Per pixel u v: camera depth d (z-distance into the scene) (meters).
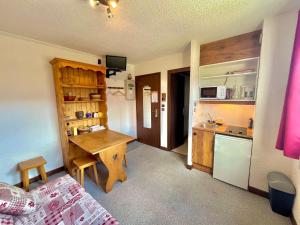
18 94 2.22
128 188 2.23
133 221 1.65
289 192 1.60
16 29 1.95
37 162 2.27
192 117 2.67
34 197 1.33
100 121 3.28
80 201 1.30
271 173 1.86
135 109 4.34
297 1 1.46
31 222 1.08
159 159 3.22
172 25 1.91
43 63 2.45
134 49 2.84
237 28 2.03
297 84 1.37
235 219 1.65
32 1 1.38
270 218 1.66
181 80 4.09
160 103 3.68
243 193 2.08
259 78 1.88
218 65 2.57
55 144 2.68
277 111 1.81
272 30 1.76
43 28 1.93
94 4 1.35
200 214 1.73
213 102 2.61
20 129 2.27
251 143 2.01
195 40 2.44
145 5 1.47
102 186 2.29
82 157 2.45
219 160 2.33
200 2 1.45
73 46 2.62
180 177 2.50
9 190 1.19
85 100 2.83
